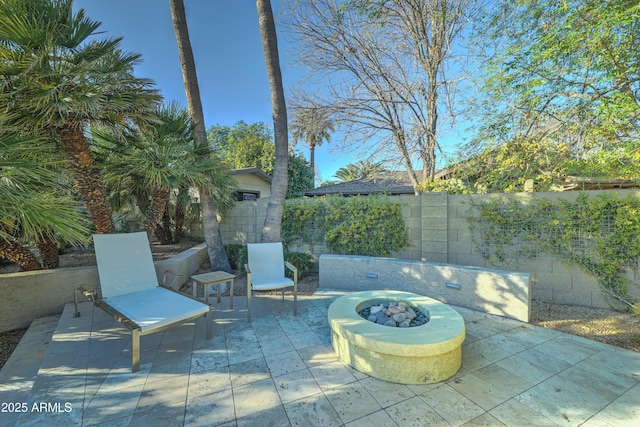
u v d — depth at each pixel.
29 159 3.19
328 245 6.53
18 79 3.36
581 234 4.27
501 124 5.80
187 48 5.96
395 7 7.22
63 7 3.88
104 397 2.33
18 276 3.89
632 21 3.73
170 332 3.56
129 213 8.09
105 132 5.12
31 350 3.18
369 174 9.22
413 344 2.46
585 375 2.62
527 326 3.67
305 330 3.65
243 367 2.79
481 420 2.08
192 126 5.98
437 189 6.54
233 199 8.41
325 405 2.25
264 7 5.80
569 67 4.73
